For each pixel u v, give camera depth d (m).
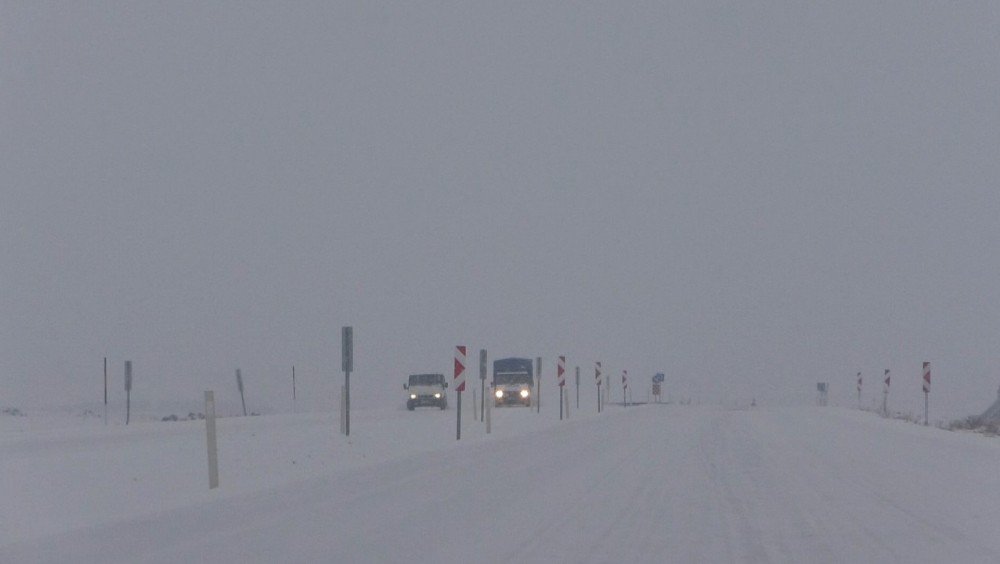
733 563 29.39
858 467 57.47
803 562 29.42
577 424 81.81
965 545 31.81
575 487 47.88
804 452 68.31
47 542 24.12
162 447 58.38
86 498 38.19
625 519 37.75
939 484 48.66
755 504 41.72
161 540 26.53
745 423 107.69
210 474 38.28
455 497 41.62
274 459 51.31
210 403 38.56
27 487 41.16
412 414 121.00
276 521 30.98
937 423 117.88
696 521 37.19
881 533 34.31
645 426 102.62
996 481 49.94
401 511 37.41
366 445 61.34
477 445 50.66
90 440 70.19
